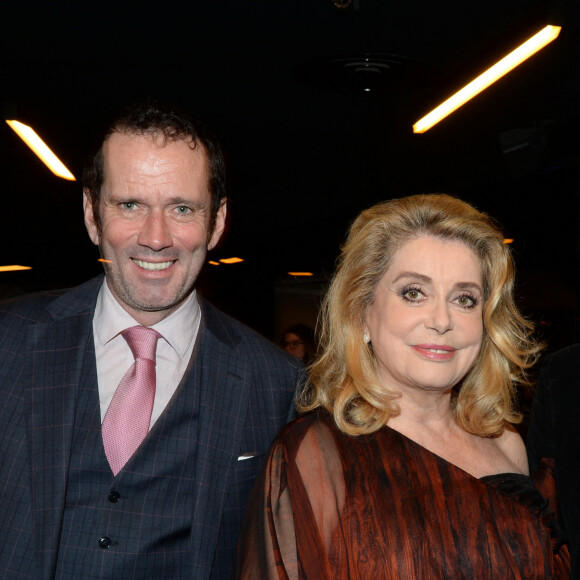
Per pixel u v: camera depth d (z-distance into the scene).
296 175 7.45
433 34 3.81
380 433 1.60
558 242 5.32
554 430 1.80
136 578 1.61
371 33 3.84
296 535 1.48
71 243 9.40
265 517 1.50
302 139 6.22
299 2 3.49
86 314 1.78
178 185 1.62
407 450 1.58
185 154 1.64
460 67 3.76
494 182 6.06
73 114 5.21
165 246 1.61
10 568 1.54
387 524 1.48
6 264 9.24
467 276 1.59
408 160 6.59
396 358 1.59
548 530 1.58
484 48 3.49
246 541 1.52
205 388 1.78
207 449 1.72
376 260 1.63
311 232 9.30
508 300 1.75
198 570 1.63
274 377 1.87
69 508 1.62
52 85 4.78
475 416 1.75
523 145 4.80
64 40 4.02
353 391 1.65
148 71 4.56
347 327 1.67
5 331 1.71
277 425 1.84
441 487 1.54
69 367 1.69
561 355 1.87
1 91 4.75
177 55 4.28
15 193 7.73
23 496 1.58
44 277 9.56
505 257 1.68
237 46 4.11
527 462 1.79
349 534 1.47
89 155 1.70
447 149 6.02
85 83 4.75
